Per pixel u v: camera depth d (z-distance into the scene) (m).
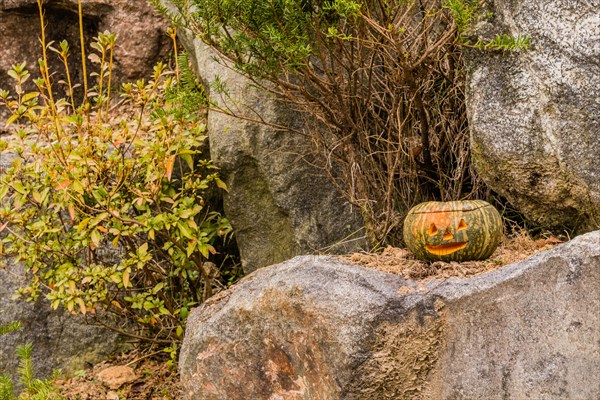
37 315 5.66
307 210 5.32
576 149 4.16
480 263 4.12
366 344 3.67
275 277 4.17
